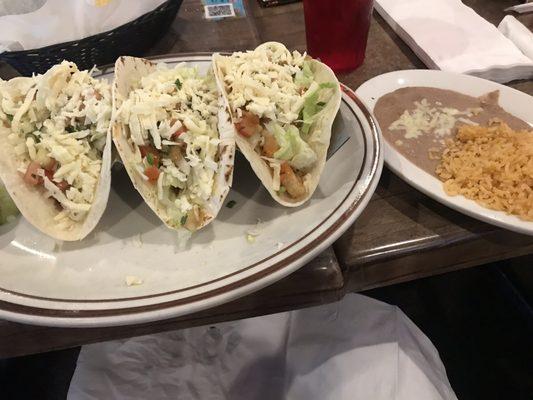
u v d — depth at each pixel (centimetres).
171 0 49
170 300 26
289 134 34
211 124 33
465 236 33
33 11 44
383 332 41
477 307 50
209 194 32
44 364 49
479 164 34
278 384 42
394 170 35
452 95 42
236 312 32
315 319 43
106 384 41
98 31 46
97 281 30
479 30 49
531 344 47
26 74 46
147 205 34
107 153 32
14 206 33
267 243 30
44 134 34
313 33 47
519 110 40
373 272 33
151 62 41
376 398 38
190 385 42
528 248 34
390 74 43
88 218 32
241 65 36
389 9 54
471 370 47
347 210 29
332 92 36
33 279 29
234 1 61
